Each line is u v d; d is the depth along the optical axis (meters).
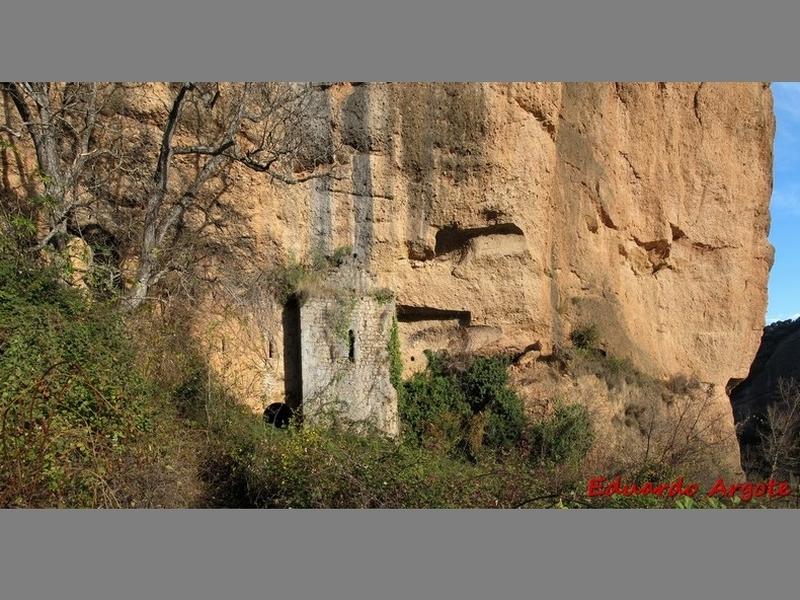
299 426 9.78
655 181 16.81
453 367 13.20
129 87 9.96
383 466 7.04
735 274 18.59
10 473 5.34
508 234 13.26
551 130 13.55
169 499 6.35
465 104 12.45
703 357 18.12
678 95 17.27
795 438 17.83
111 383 6.54
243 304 10.91
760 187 19.03
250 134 11.05
